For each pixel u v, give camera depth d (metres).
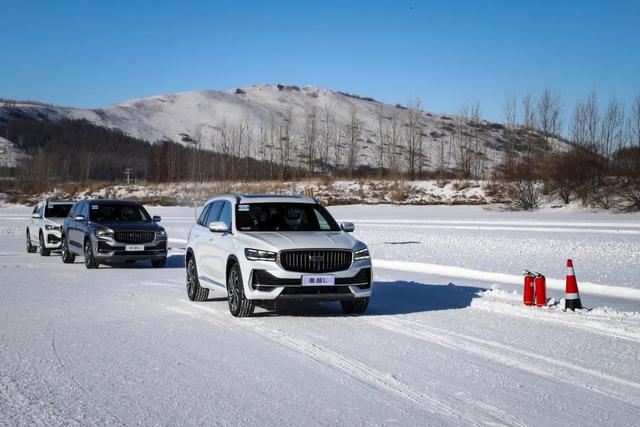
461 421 5.24
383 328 9.12
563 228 29.42
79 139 165.75
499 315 10.17
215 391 6.08
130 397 5.89
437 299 11.90
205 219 12.16
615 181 46.12
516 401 5.76
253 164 104.19
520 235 25.84
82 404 5.69
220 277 10.70
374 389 6.13
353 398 5.86
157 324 9.50
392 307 11.04
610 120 58.00
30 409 5.55
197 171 88.50
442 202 55.94
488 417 5.33
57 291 13.22
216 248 10.88
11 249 25.03
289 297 9.55
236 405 5.66
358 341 8.25
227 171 93.31
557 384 6.29
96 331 8.95
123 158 149.62
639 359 7.26
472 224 33.50
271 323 9.57
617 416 5.37
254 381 6.41
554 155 49.12
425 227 31.66
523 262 17.41
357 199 60.00
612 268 15.80
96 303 11.58
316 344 8.08
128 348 7.88
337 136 174.00
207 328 9.17
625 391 6.07
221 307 11.15
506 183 49.50
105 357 7.41
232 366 7.00
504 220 36.53
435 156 154.00
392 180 65.31
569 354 7.50
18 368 6.91
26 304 11.42
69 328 9.16
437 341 8.23
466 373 6.68
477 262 17.53
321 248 9.73
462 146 94.75
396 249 21.59
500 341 8.21
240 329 9.09
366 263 9.95
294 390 6.11
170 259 20.80
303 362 7.17
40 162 95.25
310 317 10.08
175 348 7.87
